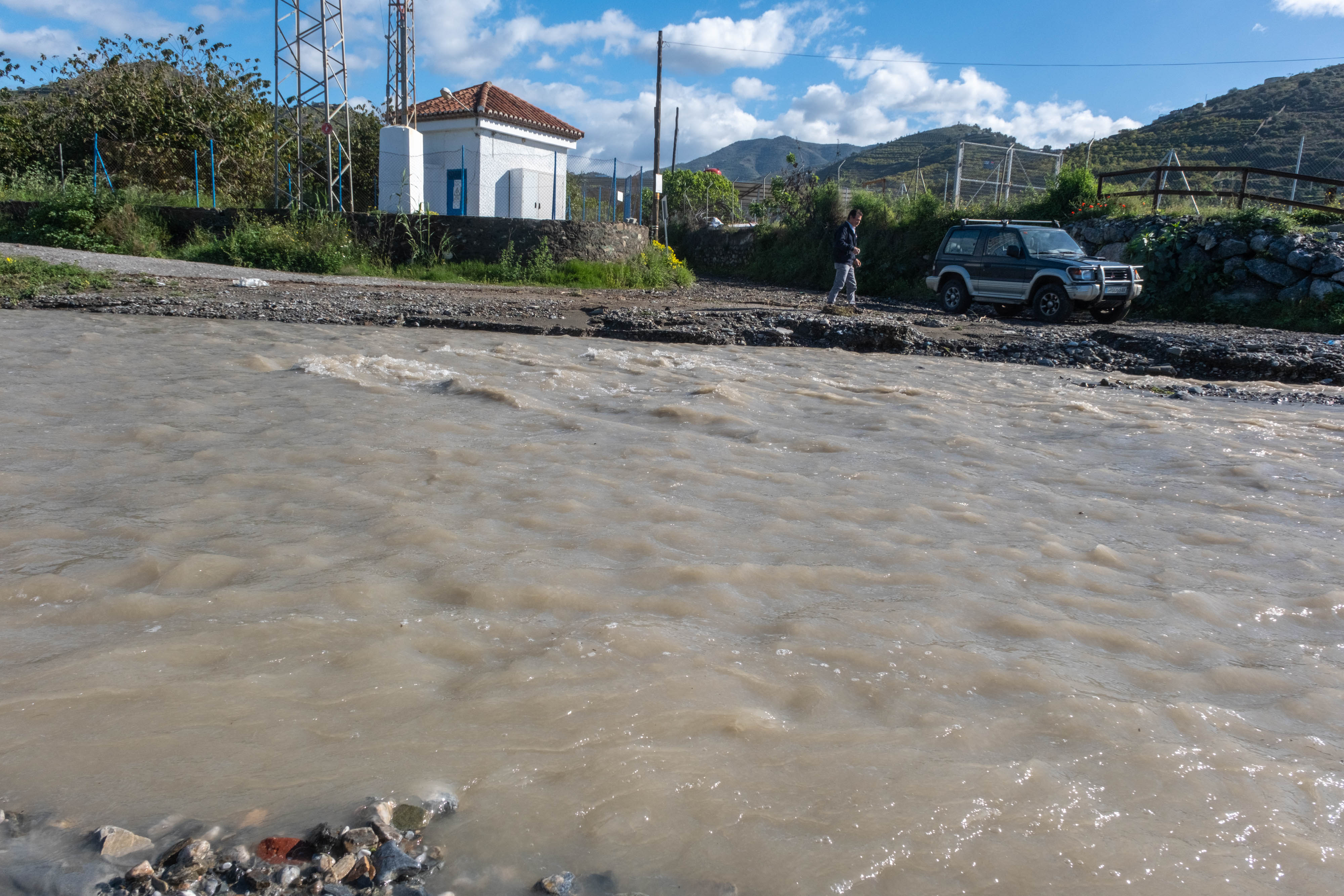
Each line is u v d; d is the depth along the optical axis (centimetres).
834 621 244
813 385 680
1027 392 711
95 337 752
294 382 580
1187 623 257
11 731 176
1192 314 1598
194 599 241
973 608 259
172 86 2578
